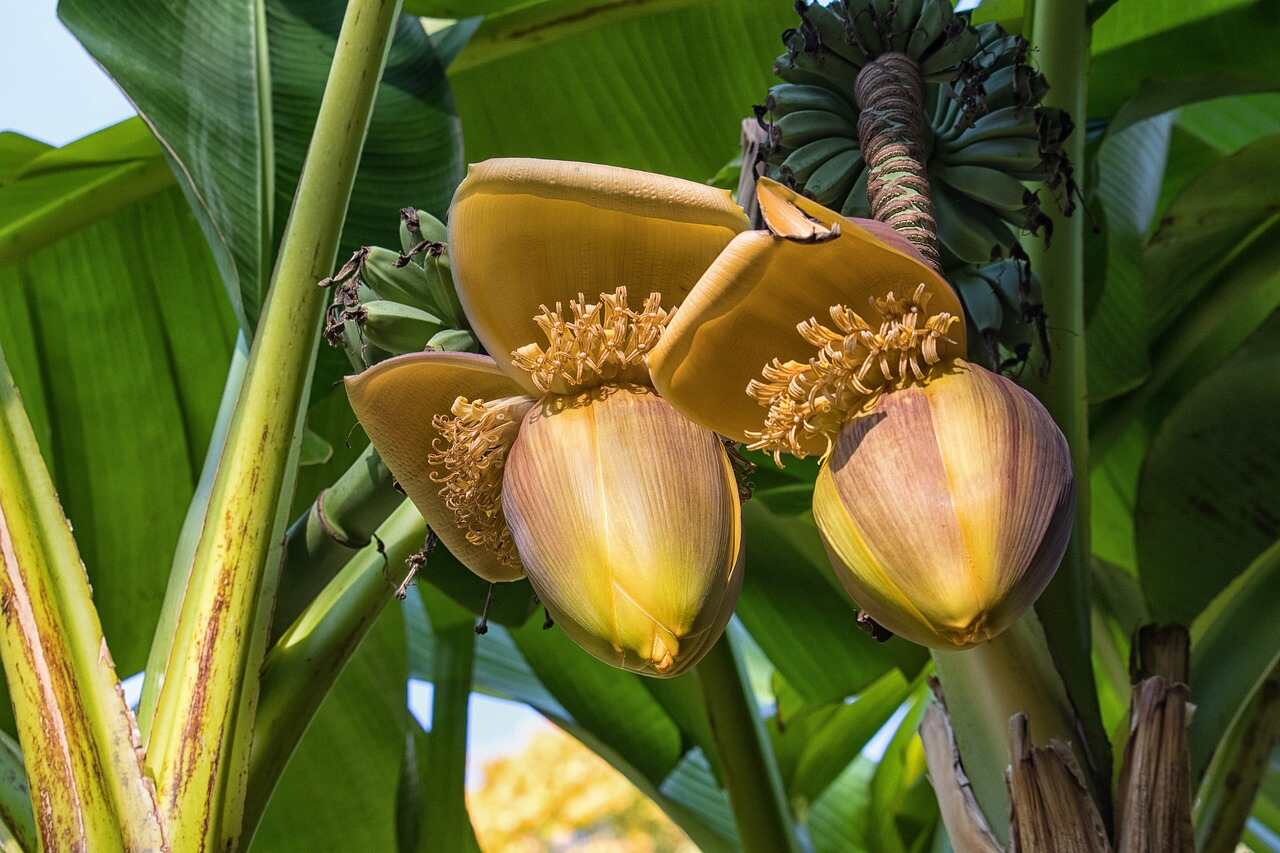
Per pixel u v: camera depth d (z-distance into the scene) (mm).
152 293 2680
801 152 1835
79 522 2555
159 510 2617
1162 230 2744
